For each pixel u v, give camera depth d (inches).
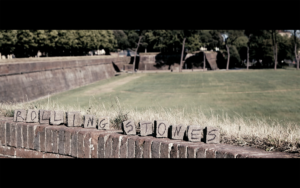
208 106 1176.2
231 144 122.8
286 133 142.1
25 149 136.3
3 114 177.2
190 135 117.5
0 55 1903.3
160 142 112.7
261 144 121.6
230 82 2112.5
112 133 125.2
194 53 4276.6
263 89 1691.7
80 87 2117.4
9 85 1286.9
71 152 126.9
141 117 177.8
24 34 1828.2
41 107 224.1
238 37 4281.5
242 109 1067.9
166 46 4197.8
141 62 4146.2
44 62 1654.8
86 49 3422.7
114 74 3186.5
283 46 3946.9
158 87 2049.7
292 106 1106.7
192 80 2386.8
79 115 137.3
